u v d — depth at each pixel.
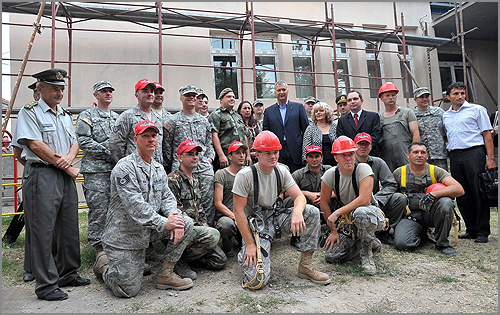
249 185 2.74
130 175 2.58
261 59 8.53
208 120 4.26
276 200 2.98
